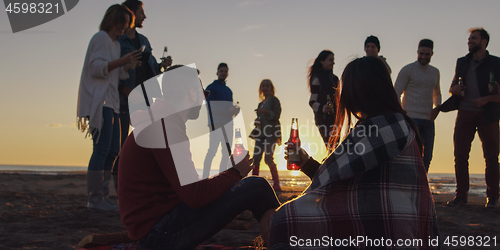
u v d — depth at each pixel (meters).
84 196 5.21
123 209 1.76
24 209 3.79
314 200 1.50
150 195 1.72
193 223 1.72
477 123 4.61
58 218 3.27
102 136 3.68
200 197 1.65
